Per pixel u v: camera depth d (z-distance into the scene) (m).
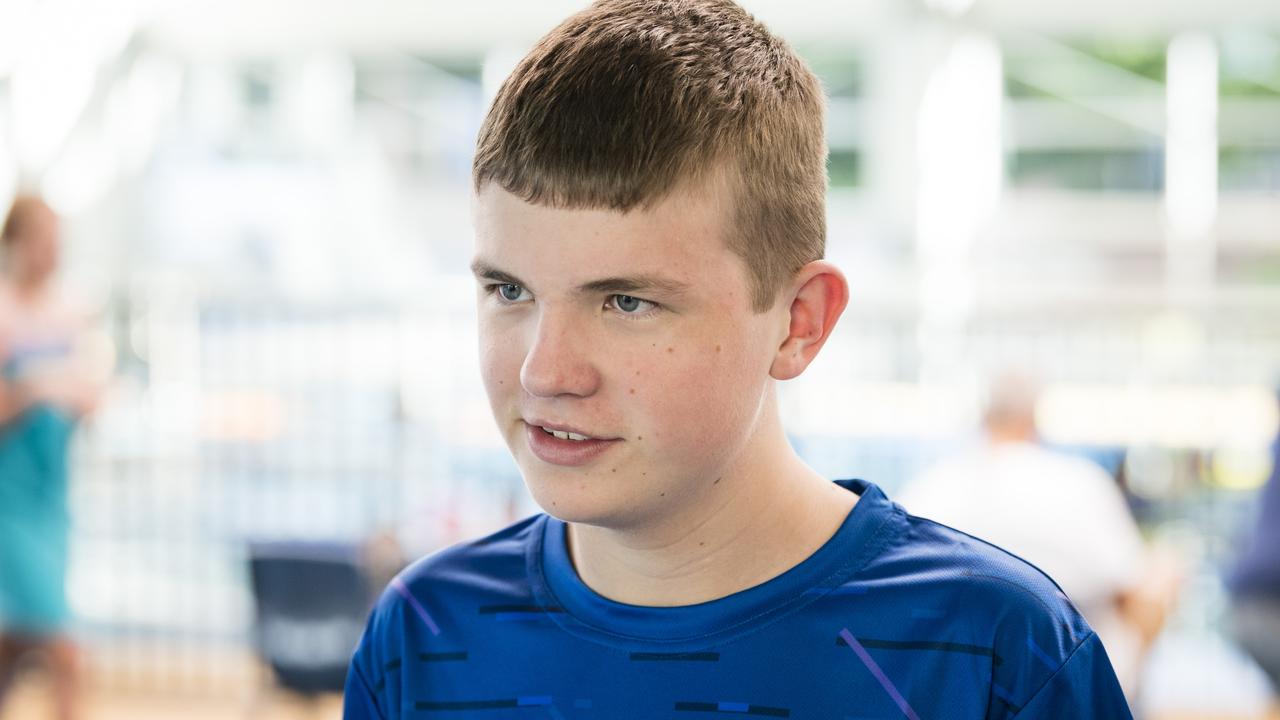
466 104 6.15
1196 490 3.49
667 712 0.75
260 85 6.22
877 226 5.83
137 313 3.97
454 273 6.24
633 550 0.76
